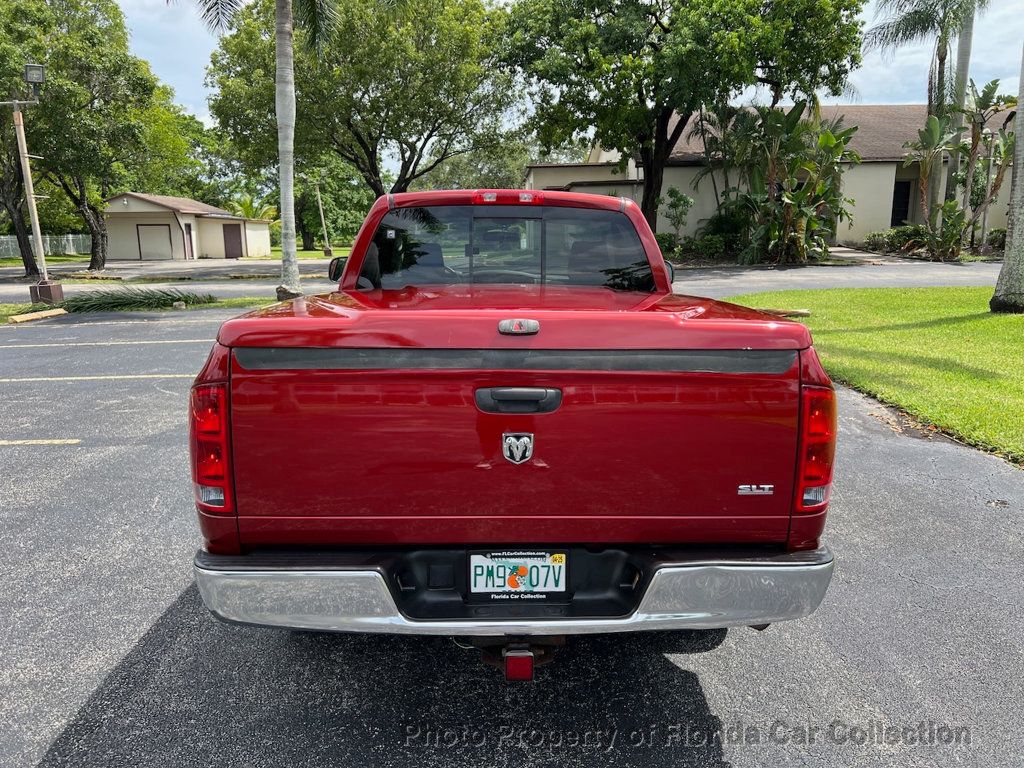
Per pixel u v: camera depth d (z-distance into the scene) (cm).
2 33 2297
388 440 221
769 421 225
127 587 369
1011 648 314
